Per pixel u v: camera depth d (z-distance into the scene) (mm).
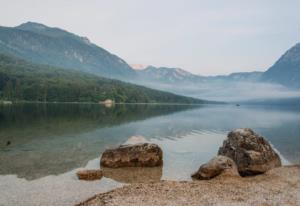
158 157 34781
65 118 94562
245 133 35438
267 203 21703
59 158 37188
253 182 27625
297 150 45156
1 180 27312
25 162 34688
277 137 59688
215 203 21500
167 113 143750
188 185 26078
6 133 58312
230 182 27328
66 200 22812
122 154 34094
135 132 64250
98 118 99250
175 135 60781
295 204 21625
